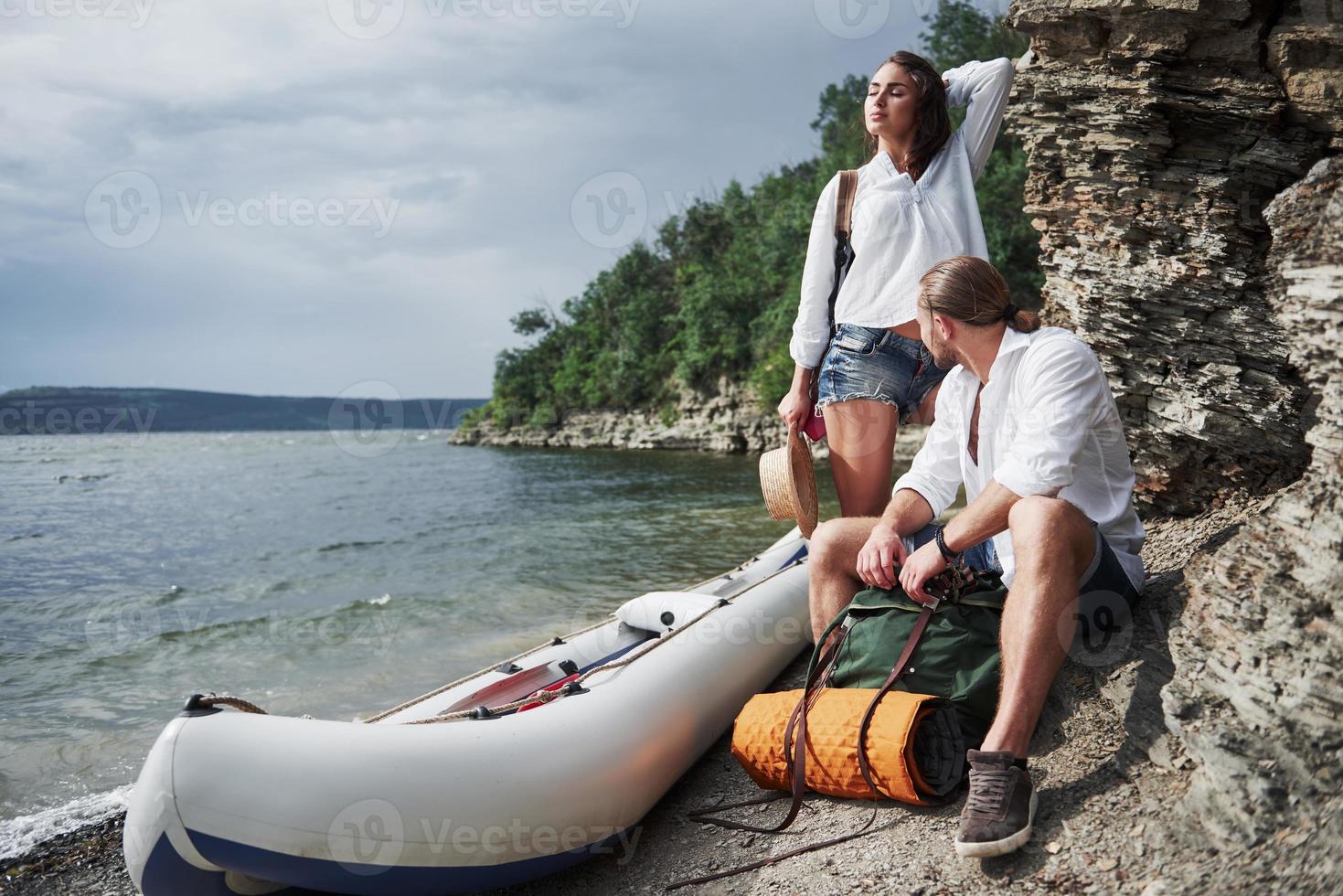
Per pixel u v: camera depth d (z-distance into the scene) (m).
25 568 11.52
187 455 49.25
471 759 2.28
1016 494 2.29
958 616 2.43
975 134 3.53
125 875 3.27
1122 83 3.47
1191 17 3.24
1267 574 1.99
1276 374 3.26
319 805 2.08
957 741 2.27
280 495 22.53
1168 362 3.57
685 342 41.38
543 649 3.61
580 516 14.74
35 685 5.89
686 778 3.07
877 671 2.48
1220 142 3.37
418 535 13.52
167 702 5.44
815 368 3.67
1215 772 1.81
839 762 2.36
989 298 2.50
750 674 3.38
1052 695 2.48
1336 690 1.69
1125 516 2.51
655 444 38.44
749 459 28.67
